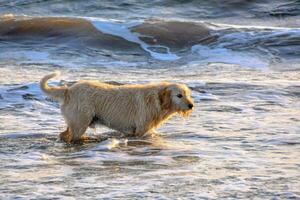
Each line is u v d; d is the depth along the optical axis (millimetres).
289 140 17234
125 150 16406
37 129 19031
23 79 27328
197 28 38594
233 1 47875
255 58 33344
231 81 25875
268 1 47812
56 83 25531
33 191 12516
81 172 14055
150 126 18062
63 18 41062
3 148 16750
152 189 12555
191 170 14094
